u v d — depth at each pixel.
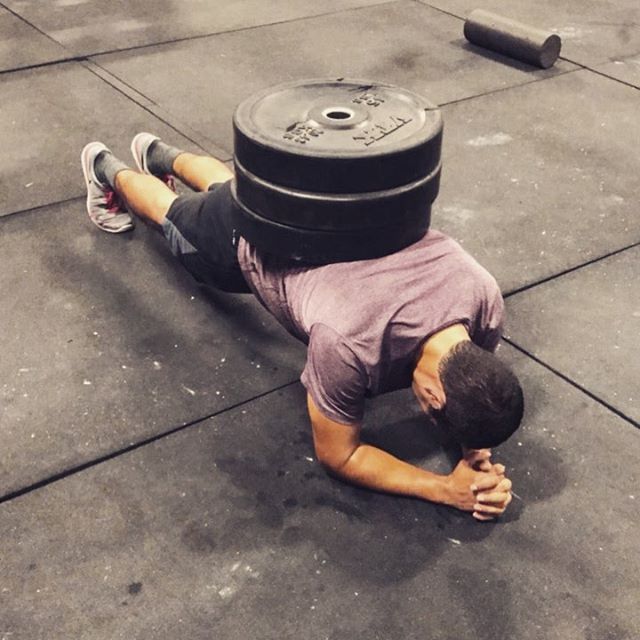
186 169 3.08
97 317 2.89
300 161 1.92
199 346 2.79
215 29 5.07
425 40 5.00
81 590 2.06
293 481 2.34
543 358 2.76
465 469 2.18
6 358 2.72
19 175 3.63
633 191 3.62
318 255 2.05
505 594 2.07
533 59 4.64
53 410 2.54
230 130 4.00
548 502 2.29
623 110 4.26
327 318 1.99
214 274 2.57
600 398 2.61
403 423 2.52
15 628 1.98
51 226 3.32
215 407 2.57
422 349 1.98
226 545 2.17
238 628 1.99
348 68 4.62
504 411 1.86
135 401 2.58
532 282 3.09
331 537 2.20
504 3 5.54
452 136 3.99
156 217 2.79
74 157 3.76
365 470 2.21
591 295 3.03
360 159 1.90
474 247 3.26
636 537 2.20
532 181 3.67
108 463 2.39
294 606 2.04
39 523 2.22
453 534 2.21
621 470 2.38
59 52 4.71
